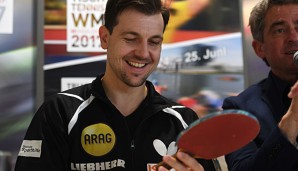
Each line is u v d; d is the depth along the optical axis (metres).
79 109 1.05
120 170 1.02
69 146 1.01
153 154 1.04
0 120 2.03
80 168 1.00
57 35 2.12
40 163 0.97
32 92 2.08
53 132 1.01
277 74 1.19
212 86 2.22
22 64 2.08
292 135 0.95
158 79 2.18
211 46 2.24
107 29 1.04
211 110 2.20
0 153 1.39
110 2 1.02
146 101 1.10
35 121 1.04
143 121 1.07
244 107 1.18
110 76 1.08
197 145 0.77
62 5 2.14
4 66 2.06
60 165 0.99
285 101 1.17
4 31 2.08
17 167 0.99
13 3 2.10
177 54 2.21
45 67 2.10
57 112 1.03
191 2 2.25
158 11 0.98
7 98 2.05
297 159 0.96
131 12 0.97
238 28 2.27
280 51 1.13
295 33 1.11
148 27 0.97
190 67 2.22
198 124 0.71
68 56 2.12
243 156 1.08
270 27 1.15
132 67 1.00
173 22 2.23
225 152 0.82
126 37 0.98
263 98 1.19
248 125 0.76
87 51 2.14
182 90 2.20
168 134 1.08
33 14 2.12
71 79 2.11
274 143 0.95
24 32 2.10
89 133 1.03
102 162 1.01
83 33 2.15
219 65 2.23
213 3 2.27
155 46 1.00
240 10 2.27
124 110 1.09
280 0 1.13
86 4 2.16
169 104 1.13
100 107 1.07
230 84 2.23
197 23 2.24
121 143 1.04
